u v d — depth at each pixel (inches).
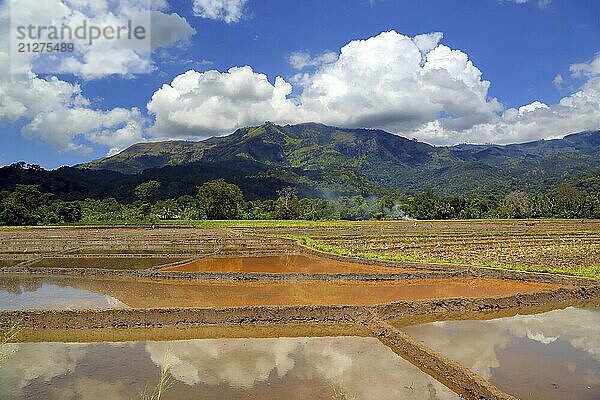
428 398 495.5
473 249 1818.4
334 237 2214.6
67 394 498.6
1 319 748.0
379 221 3676.2
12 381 535.2
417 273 1218.6
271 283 1137.4
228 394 498.9
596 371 580.1
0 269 1234.6
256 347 666.2
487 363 606.9
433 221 3678.6
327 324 794.2
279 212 4055.1
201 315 787.4
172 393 501.4
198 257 1523.1
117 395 496.1
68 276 1200.2
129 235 2316.7
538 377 560.7
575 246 1909.4
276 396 495.2
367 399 490.6
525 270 1238.3
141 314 775.7
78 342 687.1
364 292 1045.8
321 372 567.2
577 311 896.9
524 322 815.1
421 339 713.6
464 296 1006.4
